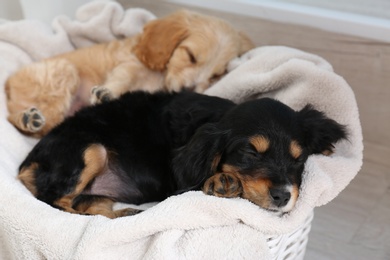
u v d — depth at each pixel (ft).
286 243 2.45
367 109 3.43
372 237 3.16
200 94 2.82
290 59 2.93
